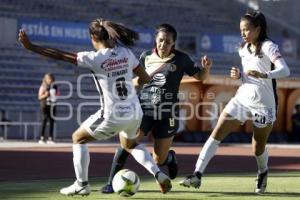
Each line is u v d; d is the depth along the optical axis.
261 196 29.78
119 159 30.14
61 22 96.81
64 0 111.31
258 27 28.95
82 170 27.92
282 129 88.31
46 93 74.69
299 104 87.75
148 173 41.72
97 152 60.97
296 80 85.94
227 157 57.31
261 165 30.67
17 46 97.06
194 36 110.50
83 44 98.88
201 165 29.70
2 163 48.69
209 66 30.53
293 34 132.75
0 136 84.56
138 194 30.03
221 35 112.69
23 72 95.44
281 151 67.31
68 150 63.34
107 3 116.75
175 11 123.44
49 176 40.00
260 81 29.36
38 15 106.56
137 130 28.22
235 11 130.00
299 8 139.50
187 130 81.81
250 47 29.47
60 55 26.47
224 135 29.89
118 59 26.86
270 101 29.59
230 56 112.88
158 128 31.05
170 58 30.75
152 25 117.88
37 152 60.47
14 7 104.94
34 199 28.59
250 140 84.00
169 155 32.47
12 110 88.56
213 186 33.91
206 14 126.25
